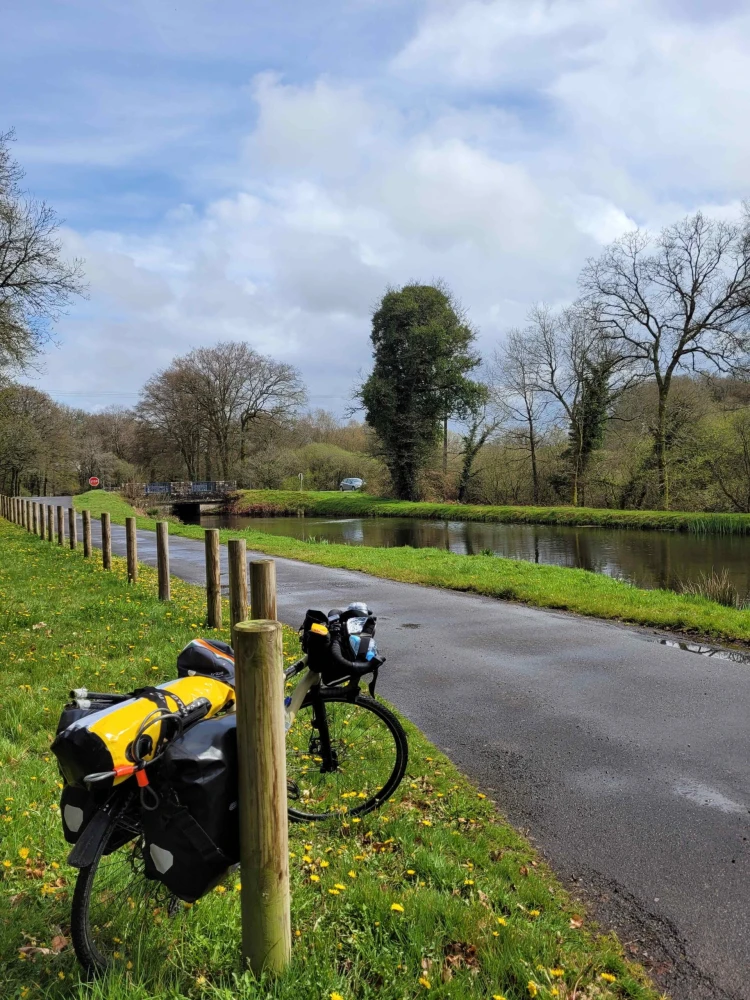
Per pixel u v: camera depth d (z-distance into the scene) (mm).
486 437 51312
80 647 7398
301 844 3584
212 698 2801
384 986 2564
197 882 2436
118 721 2457
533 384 44312
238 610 7312
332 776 4012
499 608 10844
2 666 6648
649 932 3113
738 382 34406
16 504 29656
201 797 2402
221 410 64125
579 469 42812
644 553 24469
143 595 10617
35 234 24953
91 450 78312
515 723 5746
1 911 2855
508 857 3648
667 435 37375
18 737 4973
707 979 2820
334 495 57750
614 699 6324
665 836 3947
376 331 52188
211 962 2600
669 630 9180
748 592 15711
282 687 2479
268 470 64438
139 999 2371
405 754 3965
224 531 29812
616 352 38344
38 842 3465
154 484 60375
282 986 2451
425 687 6723
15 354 25109
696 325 35250
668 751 5152
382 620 9875
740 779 4676
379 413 52094
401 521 45156
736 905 3301
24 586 11516
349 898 3064
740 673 7133
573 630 9211
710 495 35719
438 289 51906
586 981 2713
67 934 2773
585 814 4211
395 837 3709
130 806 2535
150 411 65625
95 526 28672
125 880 2916
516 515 40969
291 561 17812
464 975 2648
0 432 52719
